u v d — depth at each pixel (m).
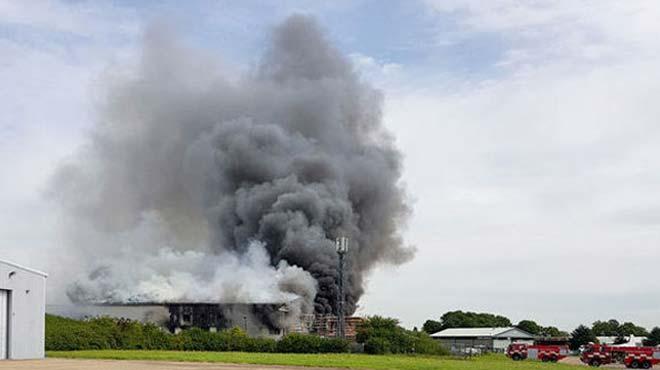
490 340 128.00
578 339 135.12
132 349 72.31
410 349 78.00
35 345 56.66
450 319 171.50
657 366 80.12
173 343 74.19
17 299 55.47
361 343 77.00
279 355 63.41
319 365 50.09
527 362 69.12
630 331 175.62
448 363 55.41
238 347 74.44
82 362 51.09
